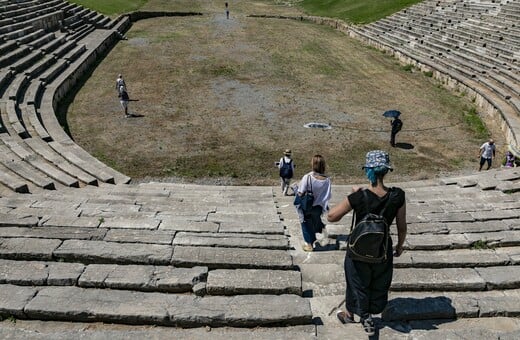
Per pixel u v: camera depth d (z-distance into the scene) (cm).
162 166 1789
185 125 2200
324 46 4131
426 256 732
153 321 560
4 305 562
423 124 2314
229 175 1736
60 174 1417
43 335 513
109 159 1834
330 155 1927
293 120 2300
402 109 2523
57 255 679
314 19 5522
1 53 2695
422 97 2745
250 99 2597
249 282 617
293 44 4162
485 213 1002
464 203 1182
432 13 4322
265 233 809
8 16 3309
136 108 2422
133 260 675
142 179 1688
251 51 3809
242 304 579
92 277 621
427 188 1411
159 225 820
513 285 659
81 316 561
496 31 3341
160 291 618
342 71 3284
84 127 2158
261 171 1775
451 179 1533
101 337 515
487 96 2525
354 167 1830
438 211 1079
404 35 4019
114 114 2333
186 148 1950
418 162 1897
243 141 2033
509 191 1320
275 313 563
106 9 5209
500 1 3838
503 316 589
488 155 1784
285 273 640
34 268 640
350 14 5344
